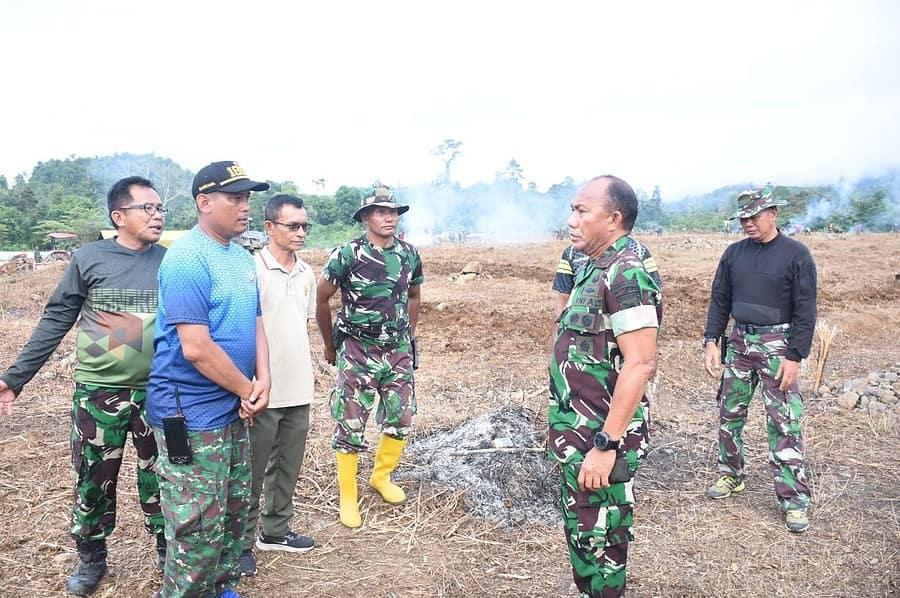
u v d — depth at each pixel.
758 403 6.03
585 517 2.54
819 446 4.95
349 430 3.71
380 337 3.70
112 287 2.80
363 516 3.83
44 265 21.81
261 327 2.90
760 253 3.87
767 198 3.74
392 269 3.66
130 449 4.66
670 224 60.09
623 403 2.30
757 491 4.26
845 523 3.75
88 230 48.31
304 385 3.30
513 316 9.77
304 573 3.23
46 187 66.12
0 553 3.25
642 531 3.70
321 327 3.92
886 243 22.28
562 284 4.14
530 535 3.64
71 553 3.27
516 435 4.79
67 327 2.87
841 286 12.91
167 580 2.58
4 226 47.75
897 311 10.92
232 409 2.61
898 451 4.84
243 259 2.71
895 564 3.32
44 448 4.62
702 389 6.78
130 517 3.68
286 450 3.32
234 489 2.77
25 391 6.02
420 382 6.71
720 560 3.39
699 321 9.80
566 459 2.54
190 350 2.40
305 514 3.85
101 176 72.12
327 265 3.63
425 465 4.48
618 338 2.36
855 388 6.22
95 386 2.80
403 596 3.04
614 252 2.47
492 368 7.32
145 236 2.89
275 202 3.22
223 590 2.84
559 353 2.58
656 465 4.69
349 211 47.16
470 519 3.80
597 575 2.60
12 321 9.67
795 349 3.68
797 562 3.37
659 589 3.13
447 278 14.87
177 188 65.50
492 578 3.21
